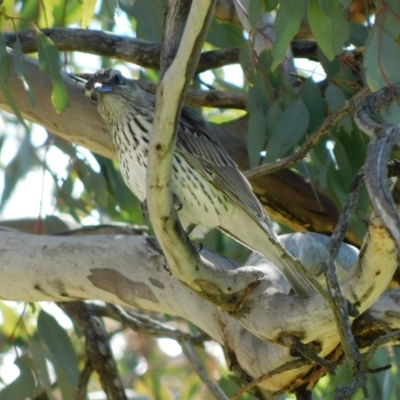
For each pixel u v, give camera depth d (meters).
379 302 9.05
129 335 16.78
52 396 11.55
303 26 14.09
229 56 13.15
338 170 11.27
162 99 7.39
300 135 11.26
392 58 9.20
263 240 10.17
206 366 15.57
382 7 9.31
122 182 13.66
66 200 13.62
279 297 8.73
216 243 14.09
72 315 13.42
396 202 7.52
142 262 9.91
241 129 12.63
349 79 11.69
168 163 7.66
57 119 12.11
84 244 10.08
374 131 6.90
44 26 13.85
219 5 13.96
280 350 9.23
